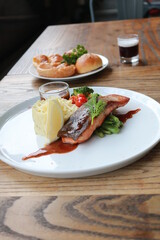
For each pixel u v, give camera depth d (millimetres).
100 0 4121
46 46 1109
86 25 1331
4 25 2320
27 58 1008
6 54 2367
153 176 408
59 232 338
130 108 576
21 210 375
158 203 360
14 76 870
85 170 404
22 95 741
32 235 338
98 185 404
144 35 1070
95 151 462
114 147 465
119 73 796
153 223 334
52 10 3588
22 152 483
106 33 1166
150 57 874
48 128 486
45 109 500
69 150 473
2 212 376
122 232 328
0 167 467
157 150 462
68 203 378
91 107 496
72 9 3879
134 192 384
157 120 521
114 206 364
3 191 414
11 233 344
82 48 856
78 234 332
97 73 817
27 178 435
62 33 1256
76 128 476
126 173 420
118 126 500
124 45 840
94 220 347
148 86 691
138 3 1526
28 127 556
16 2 2605
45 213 366
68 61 815
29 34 2928
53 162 450
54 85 654
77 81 782
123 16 1579
